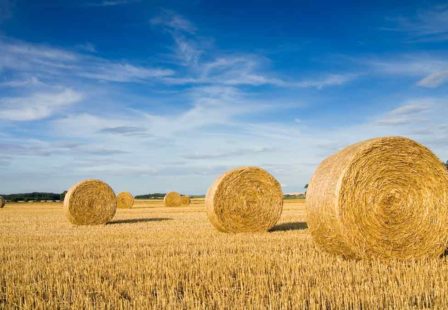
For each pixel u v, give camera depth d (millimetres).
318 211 11219
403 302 6832
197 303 6945
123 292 7828
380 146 10648
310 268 9211
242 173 17484
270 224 17688
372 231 10430
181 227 19328
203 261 10094
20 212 34875
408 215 10547
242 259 10273
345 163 10648
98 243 13727
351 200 10453
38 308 7051
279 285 8086
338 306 6727
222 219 17062
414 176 10688
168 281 8234
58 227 20344
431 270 8742
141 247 12734
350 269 9180
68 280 8703
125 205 40344
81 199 22656
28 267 9820
